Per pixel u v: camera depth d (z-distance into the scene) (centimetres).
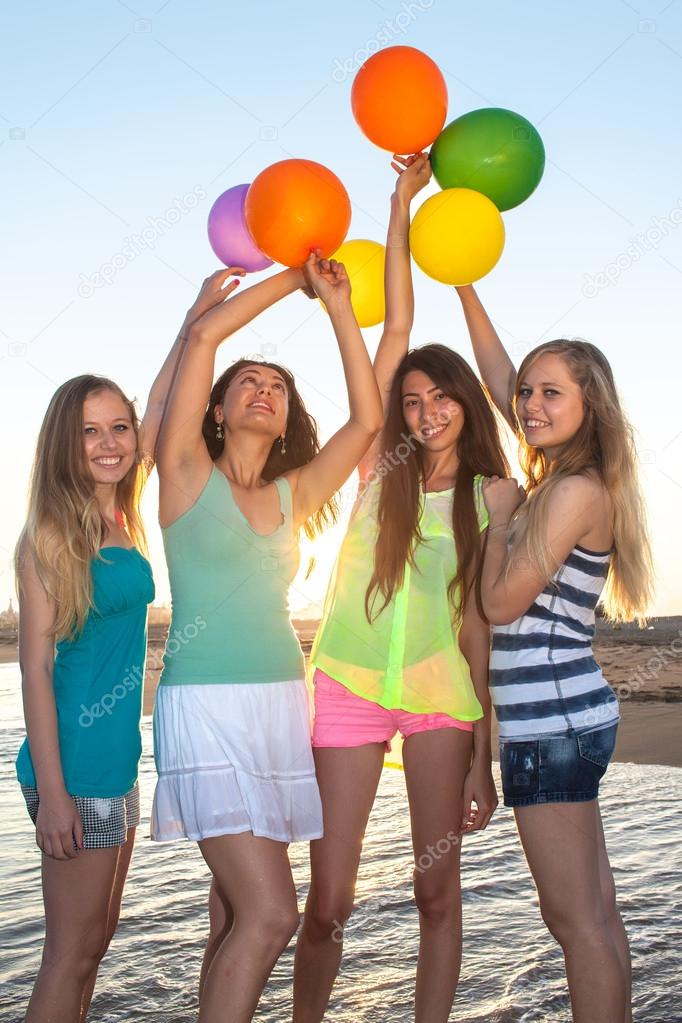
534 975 320
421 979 295
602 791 560
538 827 265
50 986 253
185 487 281
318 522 334
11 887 413
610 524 279
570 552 275
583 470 277
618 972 257
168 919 376
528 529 269
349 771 304
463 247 316
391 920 370
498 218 322
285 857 266
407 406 316
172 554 282
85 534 267
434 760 304
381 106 321
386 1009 302
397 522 310
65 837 253
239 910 256
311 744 299
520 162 325
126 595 271
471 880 411
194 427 282
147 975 325
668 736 706
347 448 302
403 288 339
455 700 304
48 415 277
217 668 269
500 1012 296
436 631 308
